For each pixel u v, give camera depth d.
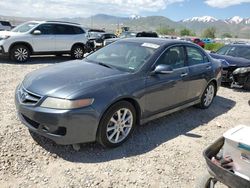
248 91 8.68
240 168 2.44
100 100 3.71
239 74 8.43
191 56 5.58
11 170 3.40
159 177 3.55
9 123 4.53
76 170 3.51
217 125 5.46
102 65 4.64
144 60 4.57
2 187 3.11
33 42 11.52
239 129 2.65
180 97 5.21
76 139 3.66
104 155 3.89
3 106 5.31
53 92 3.63
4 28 24.22
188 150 4.31
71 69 4.37
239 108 6.82
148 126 5.02
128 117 4.19
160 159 3.96
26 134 4.21
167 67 4.45
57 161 3.66
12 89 6.66
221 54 10.05
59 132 3.61
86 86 3.75
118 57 4.84
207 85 6.07
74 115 3.53
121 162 3.77
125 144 4.25
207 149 2.64
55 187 3.19
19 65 10.55
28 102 3.77
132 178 3.47
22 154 3.73
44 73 4.23
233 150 2.46
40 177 3.33
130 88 4.08
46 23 12.05
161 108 4.78
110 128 3.95
